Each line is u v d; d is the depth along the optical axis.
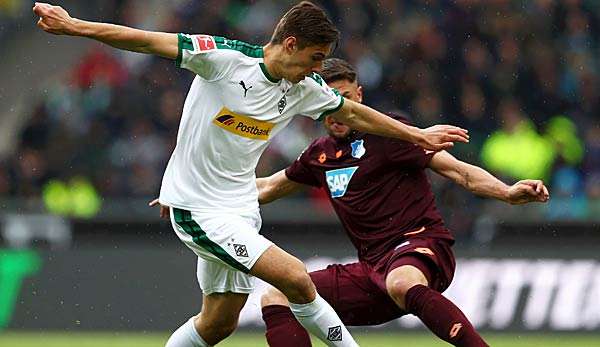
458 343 23.45
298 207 50.41
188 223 23.97
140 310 47.75
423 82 58.25
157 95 60.44
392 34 61.78
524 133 54.84
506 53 59.16
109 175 57.25
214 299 25.61
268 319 25.20
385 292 25.36
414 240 25.52
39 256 48.75
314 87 24.00
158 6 69.44
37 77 70.81
